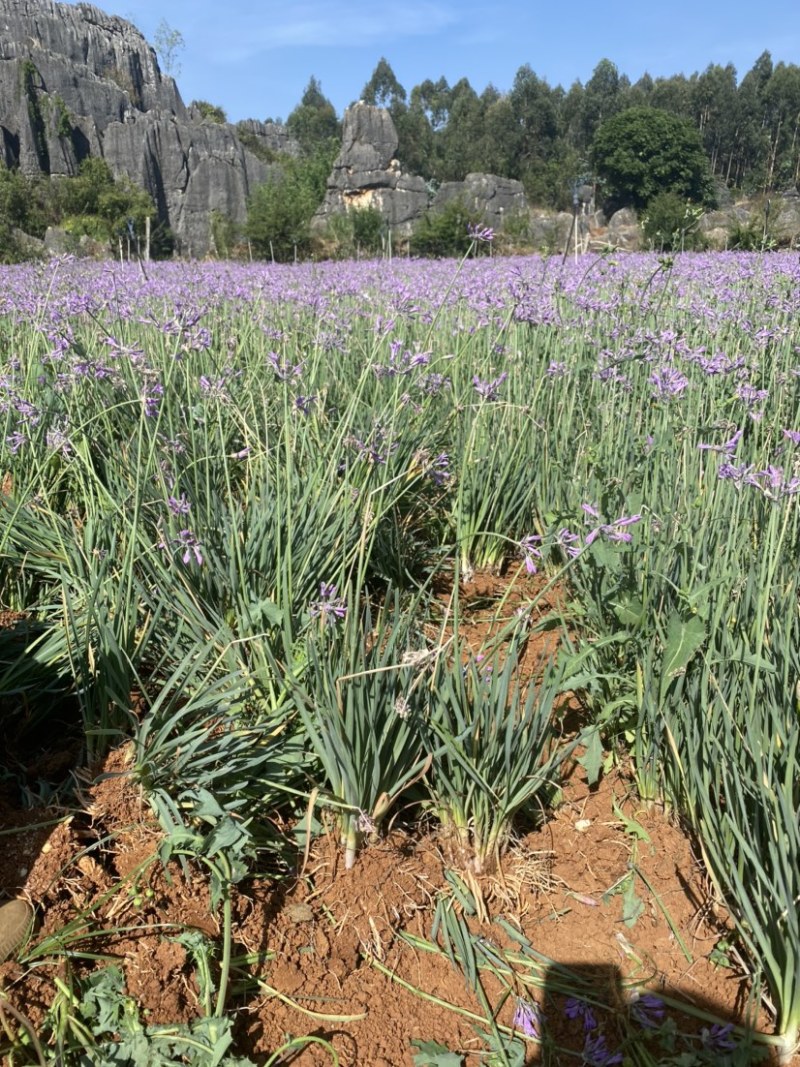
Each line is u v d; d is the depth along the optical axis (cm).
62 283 705
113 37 6912
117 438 439
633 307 584
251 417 427
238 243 3550
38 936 209
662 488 383
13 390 425
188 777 246
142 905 222
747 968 224
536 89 8688
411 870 253
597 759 270
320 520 331
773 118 7538
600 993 224
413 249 3206
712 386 451
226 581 312
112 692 258
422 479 427
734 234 1888
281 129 9088
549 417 487
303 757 262
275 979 221
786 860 202
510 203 4550
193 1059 194
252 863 246
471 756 254
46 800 247
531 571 272
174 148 5075
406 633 285
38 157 5053
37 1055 188
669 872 253
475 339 563
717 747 233
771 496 276
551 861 262
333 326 599
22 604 351
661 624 286
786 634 256
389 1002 221
